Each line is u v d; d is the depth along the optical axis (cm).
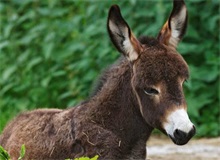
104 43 2238
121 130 1336
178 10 1343
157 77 1270
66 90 2289
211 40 2261
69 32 2328
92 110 1349
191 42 2262
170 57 1289
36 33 2342
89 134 1327
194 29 2223
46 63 2323
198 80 2194
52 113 1410
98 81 1383
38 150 1359
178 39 1349
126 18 2244
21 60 2316
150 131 1345
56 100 2270
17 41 2366
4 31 2353
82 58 2291
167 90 1266
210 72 2203
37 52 2348
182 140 1238
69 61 2312
